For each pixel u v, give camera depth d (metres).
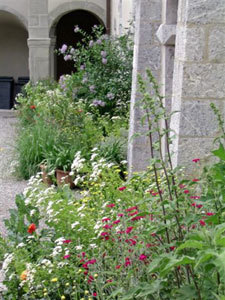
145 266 2.67
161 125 6.26
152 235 2.67
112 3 14.86
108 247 3.23
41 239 4.10
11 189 7.22
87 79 9.94
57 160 7.00
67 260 3.18
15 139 9.26
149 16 6.45
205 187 2.75
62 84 10.38
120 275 2.79
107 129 8.11
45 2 14.96
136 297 2.20
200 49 4.20
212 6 4.14
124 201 3.66
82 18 18.45
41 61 15.12
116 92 9.67
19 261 3.49
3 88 16.89
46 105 8.95
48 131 7.85
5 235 5.25
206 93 4.25
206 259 1.56
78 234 3.55
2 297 3.50
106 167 4.68
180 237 2.36
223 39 4.18
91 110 9.32
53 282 3.27
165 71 6.08
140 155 6.62
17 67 19.17
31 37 15.05
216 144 4.29
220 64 4.21
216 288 1.92
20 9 15.45
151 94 6.50
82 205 3.88
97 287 2.85
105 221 3.34
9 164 8.16
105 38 10.41
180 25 4.35
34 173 7.64
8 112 15.44
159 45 6.49
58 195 4.05
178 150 4.31
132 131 6.70
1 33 18.91
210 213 2.48
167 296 2.18
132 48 10.10
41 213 5.19
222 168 2.51
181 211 2.60
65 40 18.56
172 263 1.62
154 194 3.22
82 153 7.14
